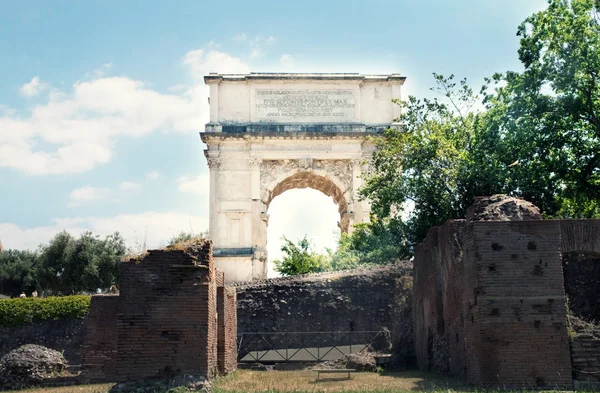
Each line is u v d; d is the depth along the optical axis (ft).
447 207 133.18
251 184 235.61
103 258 236.84
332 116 238.48
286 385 76.69
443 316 89.71
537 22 124.06
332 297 149.38
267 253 235.20
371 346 134.41
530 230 66.39
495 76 131.54
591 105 120.78
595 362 63.41
